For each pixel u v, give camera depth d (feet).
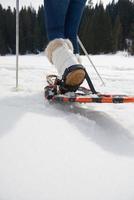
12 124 6.33
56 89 9.19
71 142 5.51
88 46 138.21
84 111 8.39
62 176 4.13
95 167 4.46
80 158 4.78
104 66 27.50
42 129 6.12
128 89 13.02
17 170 4.24
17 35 11.13
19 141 5.37
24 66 22.45
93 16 139.74
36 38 161.48
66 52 8.97
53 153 4.92
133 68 26.30
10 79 14.39
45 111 7.86
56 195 3.65
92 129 6.49
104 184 3.95
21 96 9.93
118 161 4.74
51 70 20.16
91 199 3.59
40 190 3.75
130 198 3.64
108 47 137.90
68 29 10.32
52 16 9.59
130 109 8.96
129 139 6.04
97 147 5.36
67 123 6.72
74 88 8.89
